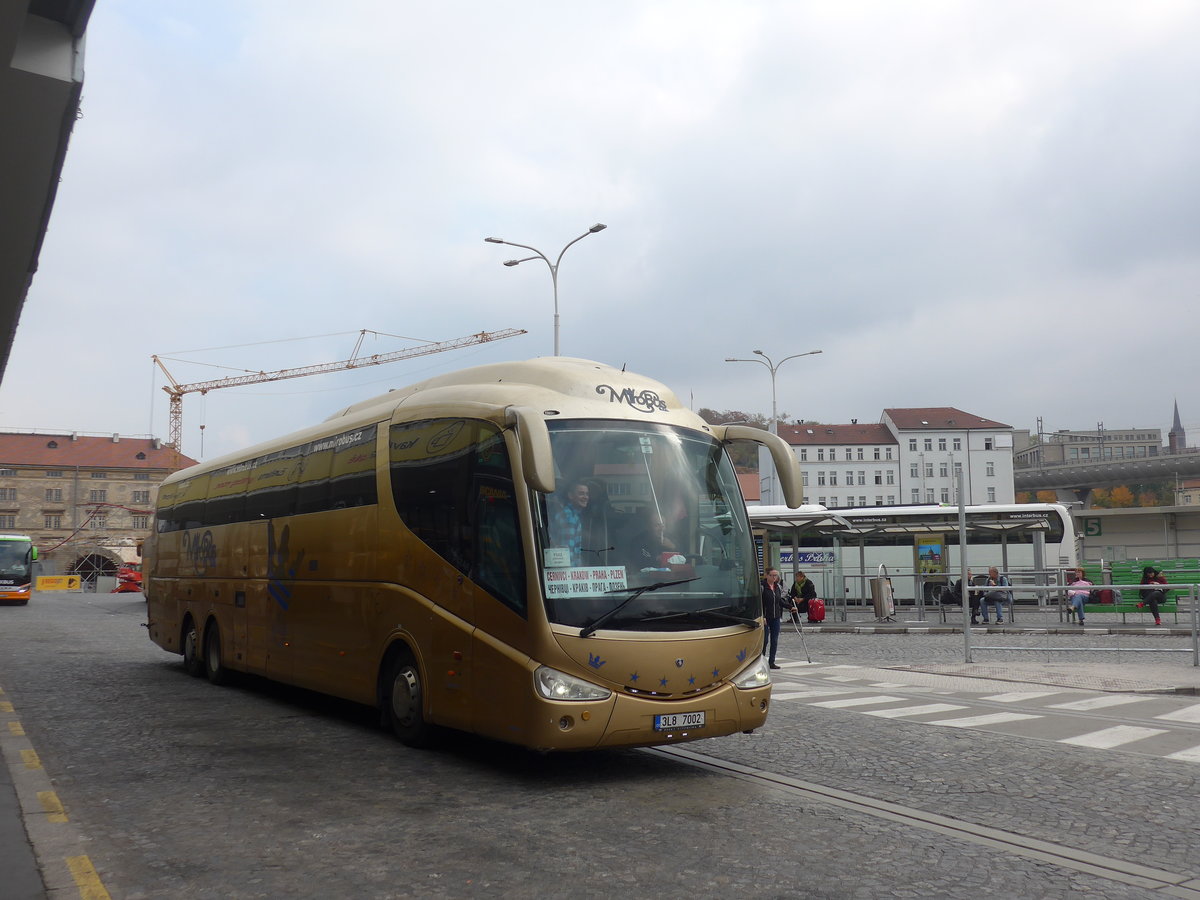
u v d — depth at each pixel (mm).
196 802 7660
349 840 6574
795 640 26297
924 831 6859
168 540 18984
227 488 15914
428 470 9836
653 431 9078
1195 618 18609
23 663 19359
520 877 5797
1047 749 10133
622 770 8898
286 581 13023
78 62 10586
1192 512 45000
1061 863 6156
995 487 115438
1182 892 5648
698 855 6242
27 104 10867
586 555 8312
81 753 9742
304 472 12883
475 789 8125
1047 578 32500
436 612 9344
